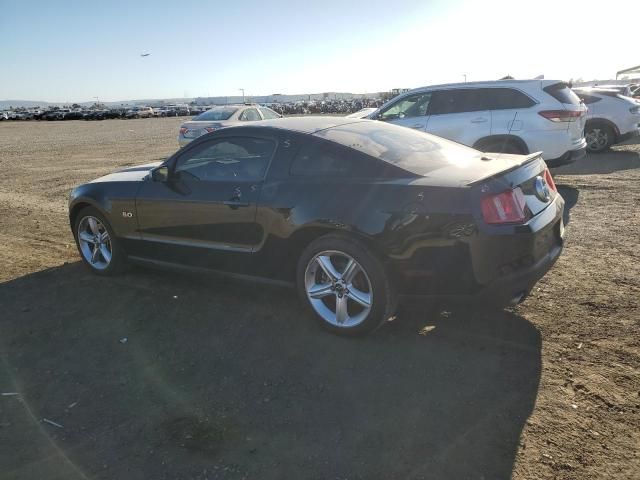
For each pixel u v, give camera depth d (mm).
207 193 4285
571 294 4316
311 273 3830
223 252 4270
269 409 2992
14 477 2518
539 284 4555
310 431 2783
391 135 4281
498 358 3424
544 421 2773
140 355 3658
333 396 3092
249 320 4145
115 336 3951
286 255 3941
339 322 3758
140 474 2512
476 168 3631
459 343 3648
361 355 3545
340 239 3594
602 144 12430
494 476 2402
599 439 2623
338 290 3709
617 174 9562
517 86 8633
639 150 12891
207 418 2930
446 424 2787
